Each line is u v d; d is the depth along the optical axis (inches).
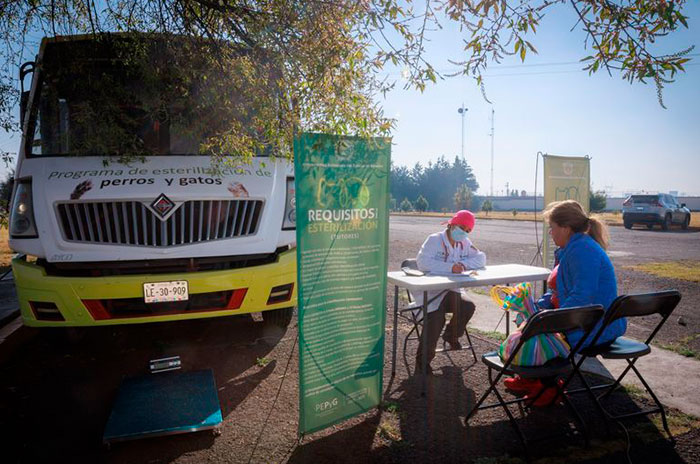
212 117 169.3
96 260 161.2
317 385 125.1
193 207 167.9
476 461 116.9
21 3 159.3
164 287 162.2
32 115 183.0
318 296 122.0
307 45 143.1
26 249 162.6
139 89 177.6
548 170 249.8
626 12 104.0
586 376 167.9
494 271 177.3
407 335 200.1
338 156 121.9
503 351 132.0
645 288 316.5
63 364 180.9
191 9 162.9
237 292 171.0
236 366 177.6
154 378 158.2
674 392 154.0
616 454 120.6
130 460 118.1
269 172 185.8
